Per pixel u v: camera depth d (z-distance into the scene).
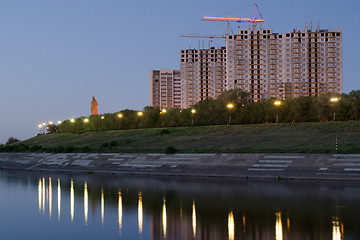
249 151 76.06
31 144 148.38
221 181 59.75
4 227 35.47
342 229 31.12
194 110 132.62
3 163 109.94
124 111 159.25
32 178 73.31
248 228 32.44
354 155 64.06
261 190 49.72
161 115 146.00
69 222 36.78
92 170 83.06
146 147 101.69
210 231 31.95
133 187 56.88
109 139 126.44
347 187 49.59
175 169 73.12
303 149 72.50
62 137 154.50
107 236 31.69
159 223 35.31
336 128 96.88
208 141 100.12
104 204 44.91
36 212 41.75
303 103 120.81
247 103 133.75
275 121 124.94
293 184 53.69
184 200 45.41
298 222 33.66
